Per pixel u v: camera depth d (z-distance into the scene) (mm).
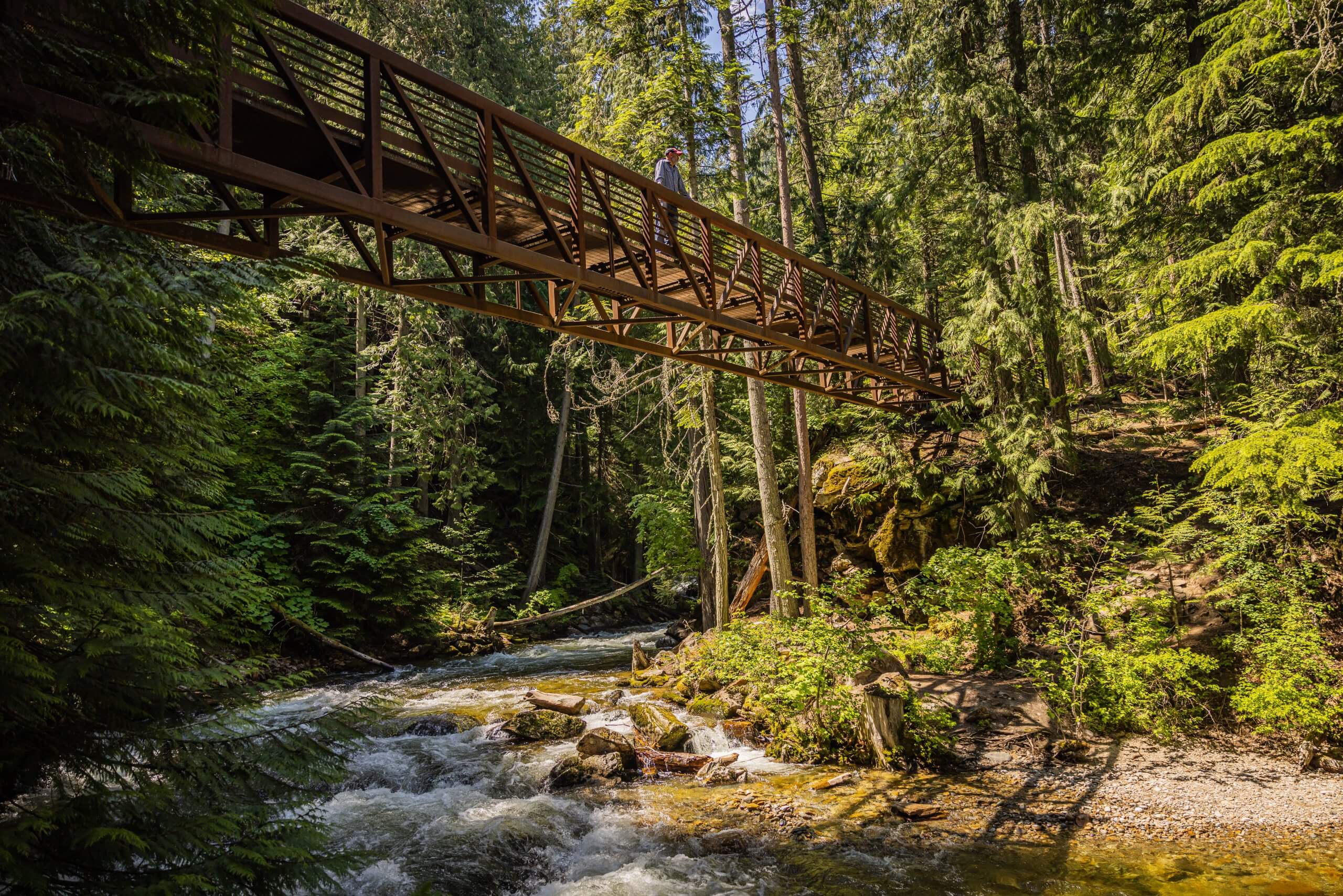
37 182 3135
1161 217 12945
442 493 21922
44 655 2951
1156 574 11016
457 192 5383
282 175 4223
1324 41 8773
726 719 10039
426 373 19672
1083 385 18922
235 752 3184
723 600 14062
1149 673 8680
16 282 2971
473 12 23422
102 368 2879
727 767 8141
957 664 10867
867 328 11312
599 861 6129
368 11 18547
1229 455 8789
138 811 2826
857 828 6625
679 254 7566
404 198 5848
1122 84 14703
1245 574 9398
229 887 2801
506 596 22375
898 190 15211
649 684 12609
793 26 15055
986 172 14281
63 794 2779
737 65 14484
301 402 17219
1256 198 10109
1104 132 14531
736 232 8406
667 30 15336
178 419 3516
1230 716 8688
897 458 14797
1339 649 8656
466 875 5867
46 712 2717
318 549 15914
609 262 6824
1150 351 9805
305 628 14312
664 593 25953
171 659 3193
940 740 8242
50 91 3045
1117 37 13508
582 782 7965
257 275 3467
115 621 2992
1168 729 8492
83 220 3633
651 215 7227
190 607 3336
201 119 3215
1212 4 11852
